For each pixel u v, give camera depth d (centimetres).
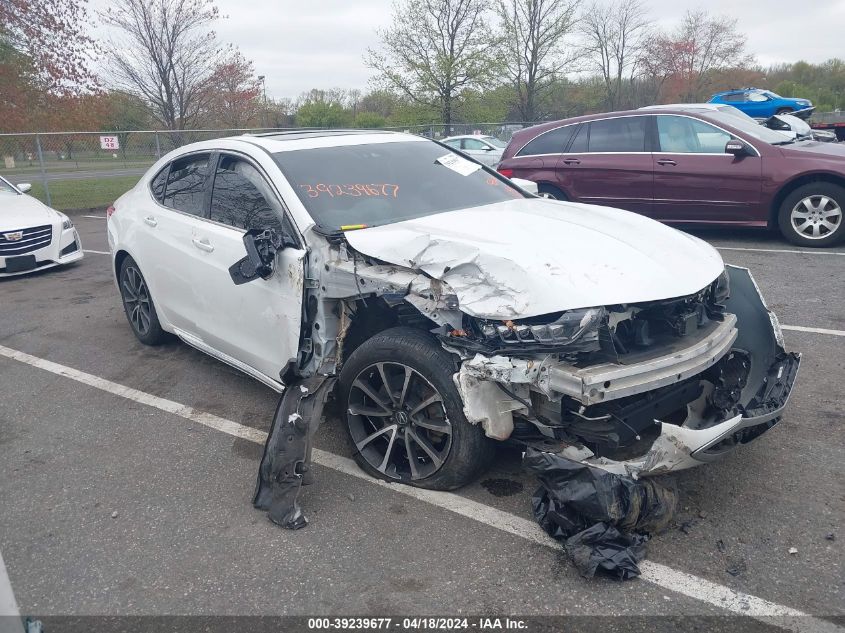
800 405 425
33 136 1574
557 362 287
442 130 2414
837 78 5319
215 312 445
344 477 367
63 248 916
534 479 355
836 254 795
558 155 958
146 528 331
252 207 416
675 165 874
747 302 377
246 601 278
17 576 300
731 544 298
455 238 340
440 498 342
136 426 443
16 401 493
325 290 358
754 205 845
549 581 281
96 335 634
